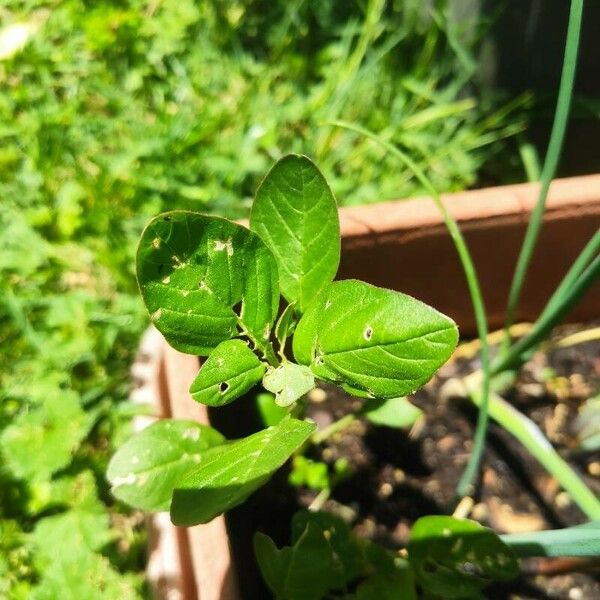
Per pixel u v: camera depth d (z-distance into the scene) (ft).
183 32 1.46
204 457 0.61
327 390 0.91
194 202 1.24
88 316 1.12
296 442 0.46
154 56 1.44
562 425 0.89
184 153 1.30
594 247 0.67
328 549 0.61
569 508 0.83
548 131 1.29
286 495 0.82
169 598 0.64
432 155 1.31
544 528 0.82
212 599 0.61
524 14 1.18
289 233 0.55
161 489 0.59
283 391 0.52
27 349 1.12
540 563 0.79
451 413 0.90
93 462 1.03
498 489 0.85
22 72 1.41
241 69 1.44
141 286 0.45
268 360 0.54
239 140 1.32
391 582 0.66
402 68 1.39
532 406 0.91
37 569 0.95
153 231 0.44
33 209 1.24
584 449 0.85
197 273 0.47
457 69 1.36
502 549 0.62
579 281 0.66
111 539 0.97
